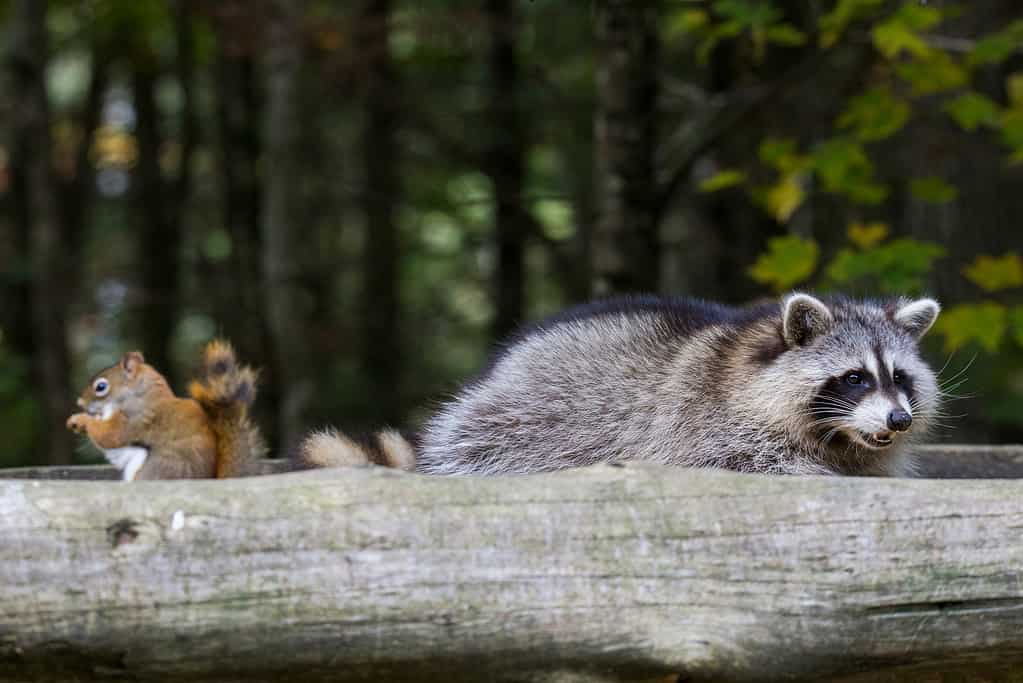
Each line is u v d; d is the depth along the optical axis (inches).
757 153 515.8
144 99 955.3
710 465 263.4
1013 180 528.7
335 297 1056.2
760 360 268.8
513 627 169.6
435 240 1016.2
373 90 667.4
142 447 205.9
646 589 172.7
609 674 173.2
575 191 763.4
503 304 789.9
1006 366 551.2
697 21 432.8
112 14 842.2
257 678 168.2
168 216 968.9
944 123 497.7
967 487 183.5
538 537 171.3
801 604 175.3
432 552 168.4
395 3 765.9
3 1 822.5
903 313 283.9
